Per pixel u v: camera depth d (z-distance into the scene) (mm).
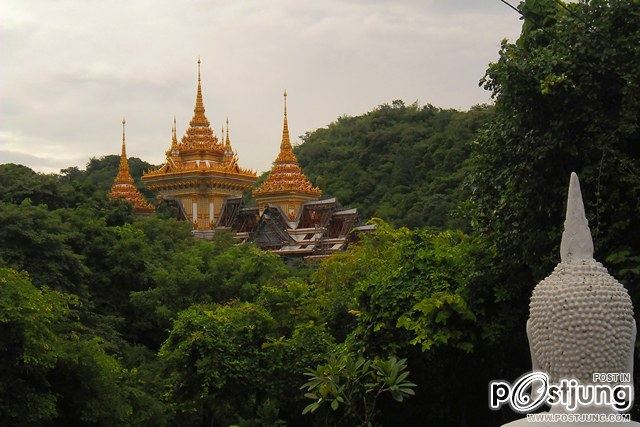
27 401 25172
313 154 132000
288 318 32156
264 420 23672
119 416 28156
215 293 44406
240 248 51656
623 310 6625
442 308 17438
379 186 109938
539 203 15750
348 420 20172
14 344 25516
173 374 30078
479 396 19562
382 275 20109
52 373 27062
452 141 103500
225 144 96562
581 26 15500
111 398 28125
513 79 15312
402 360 15812
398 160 110375
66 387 27328
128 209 56688
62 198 51656
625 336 6613
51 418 26688
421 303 17453
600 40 15008
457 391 19391
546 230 15836
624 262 14719
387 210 94688
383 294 18984
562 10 16672
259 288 44344
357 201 111000
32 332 25297
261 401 27016
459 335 17578
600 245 14867
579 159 15578
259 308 28406
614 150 14859
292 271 53188
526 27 16984
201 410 29078
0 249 36750
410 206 92375
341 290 33719
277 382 26562
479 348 18578
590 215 14945
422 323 17688
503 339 17641
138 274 45500
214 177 92250
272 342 27031
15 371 25453
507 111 16578
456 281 18250
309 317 32125
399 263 20094
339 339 32656
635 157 15664
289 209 87438
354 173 117250
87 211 48281
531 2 16750
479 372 19062
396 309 18688
